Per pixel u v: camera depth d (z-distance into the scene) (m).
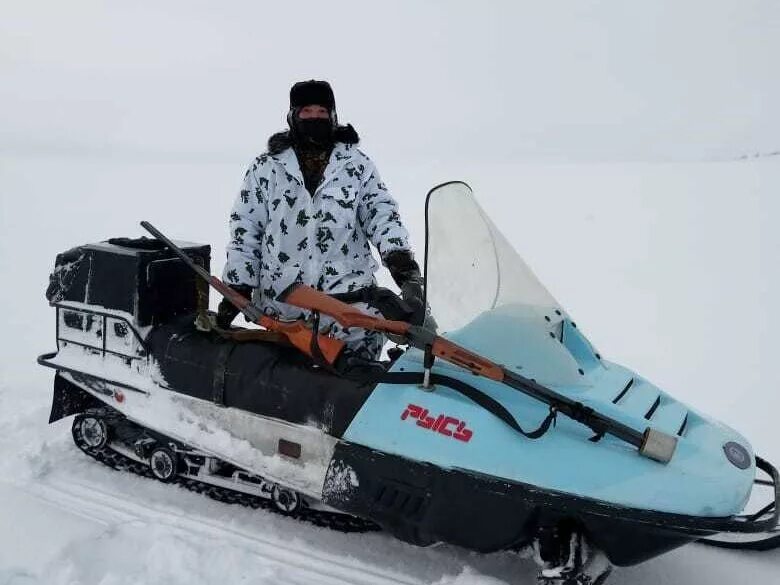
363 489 2.67
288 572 2.79
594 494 2.35
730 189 16.80
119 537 2.90
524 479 2.43
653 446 2.36
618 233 11.03
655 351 5.59
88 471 3.49
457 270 2.76
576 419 2.42
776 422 4.25
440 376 2.67
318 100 3.14
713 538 3.16
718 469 2.38
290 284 3.02
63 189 16.73
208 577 2.71
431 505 2.55
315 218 3.16
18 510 3.12
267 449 2.96
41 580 2.66
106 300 3.29
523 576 2.81
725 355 5.47
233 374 3.01
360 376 2.79
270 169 3.18
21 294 6.98
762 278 7.98
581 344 2.82
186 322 3.29
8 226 11.06
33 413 4.09
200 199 14.99
